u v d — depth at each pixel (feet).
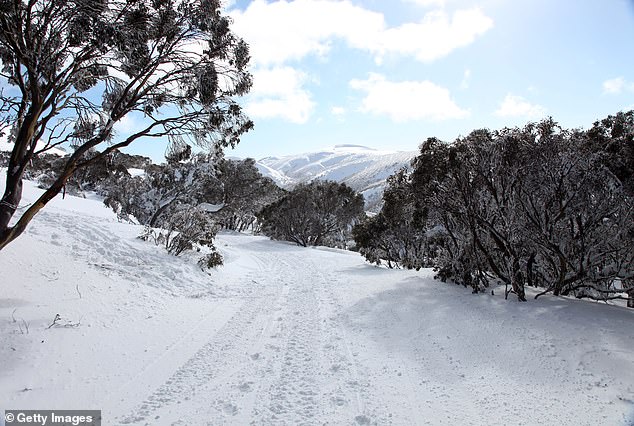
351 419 12.35
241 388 14.62
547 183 24.25
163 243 39.29
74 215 39.40
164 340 19.65
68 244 29.96
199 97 22.38
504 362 16.37
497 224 27.45
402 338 20.49
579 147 24.63
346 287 36.19
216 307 27.04
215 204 129.80
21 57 16.99
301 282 39.65
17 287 20.74
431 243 48.57
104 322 20.15
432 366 16.61
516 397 13.50
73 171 18.94
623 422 11.53
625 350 15.92
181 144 23.54
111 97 23.03
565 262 24.02
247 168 140.97
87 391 13.99
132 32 18.51
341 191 115.85
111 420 12.24
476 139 29.37
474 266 30.27
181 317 23.65
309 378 15.58
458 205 28.02
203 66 22.04
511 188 25.98
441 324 22.00
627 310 22.00
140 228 43.91
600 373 14.53
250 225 191.62
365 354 18.33
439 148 30.27
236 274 41.57
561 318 20.39
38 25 17.76
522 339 18.35
